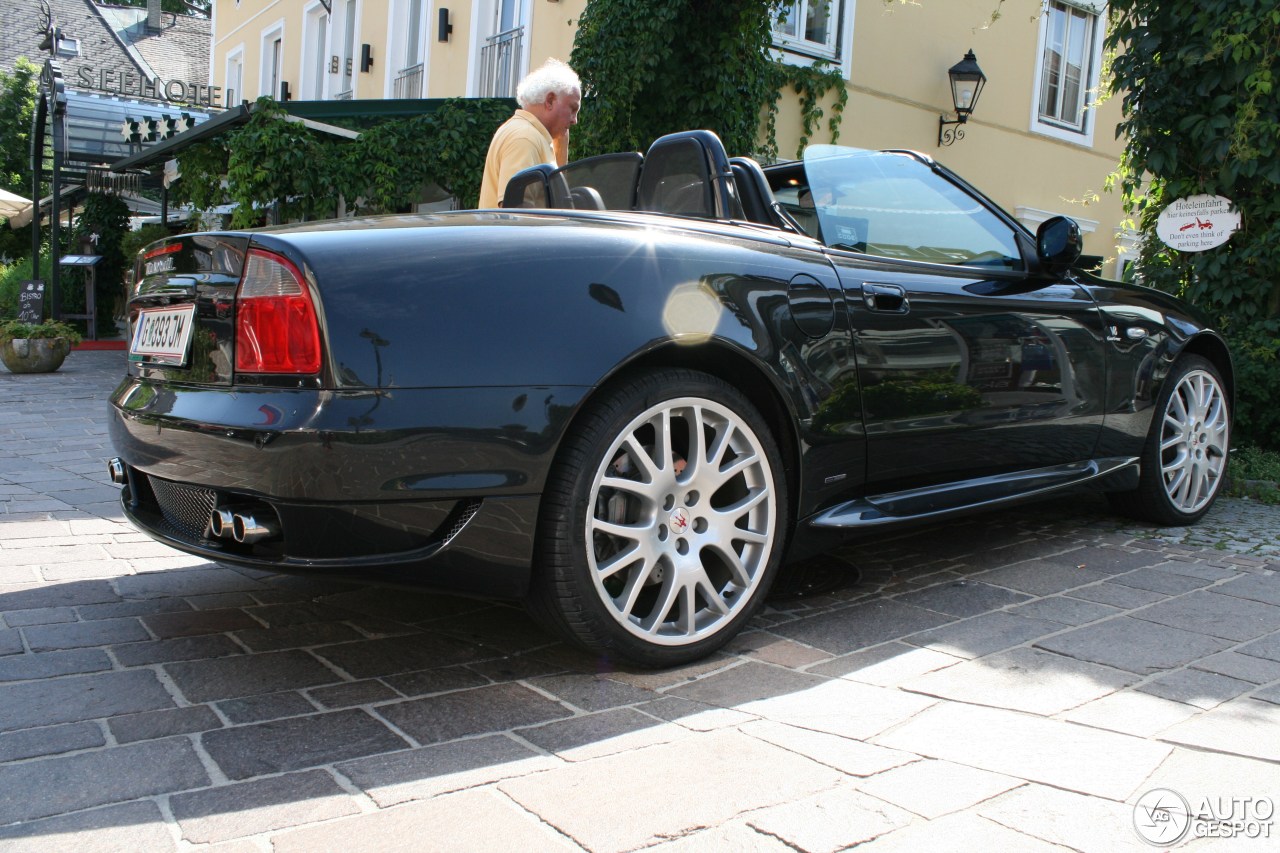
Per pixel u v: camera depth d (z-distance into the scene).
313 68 16.27
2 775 1.79
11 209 19.02
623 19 7.92
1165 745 1.92
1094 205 13.30
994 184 11.94
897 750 1.92
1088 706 2.12
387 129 9.36
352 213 10.17
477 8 11.50
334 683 2.29
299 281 2.03
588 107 8.23
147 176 14.87
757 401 2.61
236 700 2.17
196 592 2.99
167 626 2.67
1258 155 5.40
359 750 1.92
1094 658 2.43
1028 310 3.24
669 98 8.25
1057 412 3.34
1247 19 5.23
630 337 2.25
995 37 11.60
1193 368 3.95
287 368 2.02
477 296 2.12
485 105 9.69
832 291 2.70
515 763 1.87
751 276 2.52
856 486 2.79
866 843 1.57
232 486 2.07
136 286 2.66
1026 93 12.09
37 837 1.58
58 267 13.96
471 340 2.09
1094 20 12.82
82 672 2.32
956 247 3.30
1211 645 2.52
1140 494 3.86
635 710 2.14
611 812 1.67
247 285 2.11
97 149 14.46
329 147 9.47
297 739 1.97
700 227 2.60
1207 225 5.71
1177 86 5.71
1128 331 3.65
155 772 1.82
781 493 2.57
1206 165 5.74
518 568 2.17
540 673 2.37
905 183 3.31
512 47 10.83
